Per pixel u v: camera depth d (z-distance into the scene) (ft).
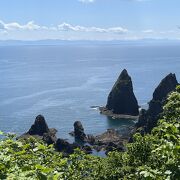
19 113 513.86
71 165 79.66
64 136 412.77
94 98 632.79
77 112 529.04
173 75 522.88
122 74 552.82
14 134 52.75
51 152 57.36
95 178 123.24
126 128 452.76
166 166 39.83
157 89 513.86
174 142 41.52
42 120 412.77
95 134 429.79
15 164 42.55
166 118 53.36
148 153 130.52
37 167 35.58
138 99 641.81
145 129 388.16
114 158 140.87
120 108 536.01
